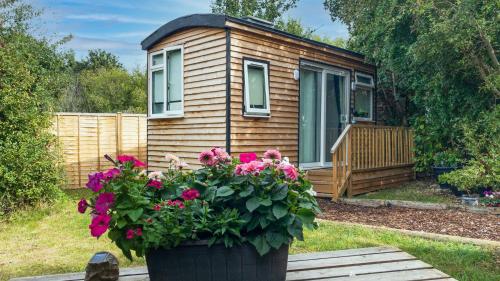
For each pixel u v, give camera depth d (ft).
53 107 26.68
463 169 25.07
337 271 8.60
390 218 20.75
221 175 8.37
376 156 29.58
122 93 85.10
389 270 8.66
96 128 36.14
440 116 29.40
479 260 13.82
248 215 7.61
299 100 29.07
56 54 37.17
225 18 24.04
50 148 25.30
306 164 29.73
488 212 21.43
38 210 22.93
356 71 33.88
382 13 29.96
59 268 13.69
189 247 7.38
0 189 21.66
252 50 25.72
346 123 32.91
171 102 28.58
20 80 23.75
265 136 26.53
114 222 7.09
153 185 7.96
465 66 25.66
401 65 30.50
